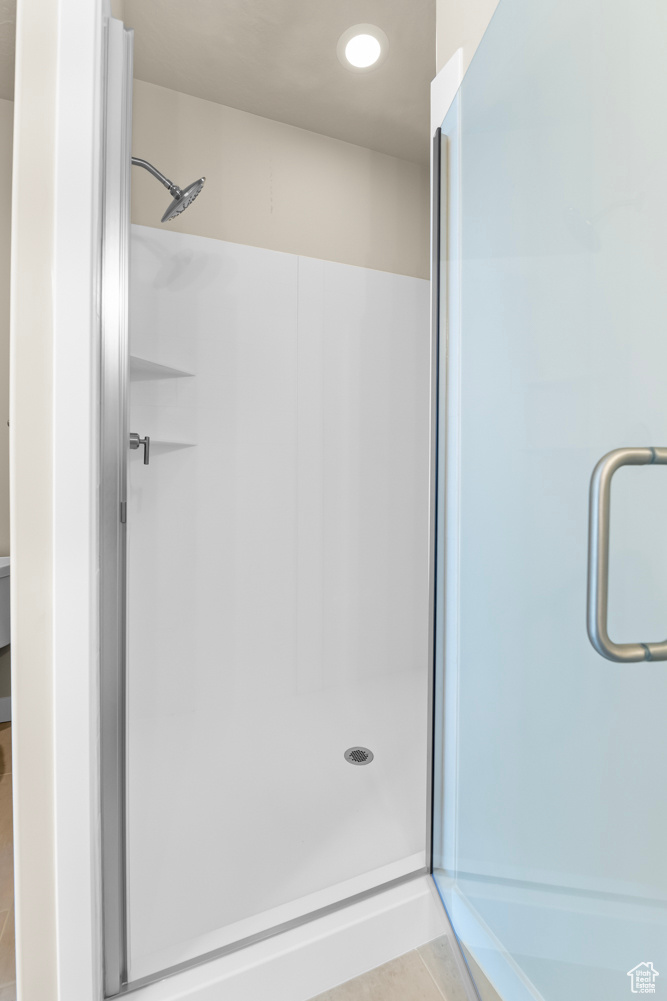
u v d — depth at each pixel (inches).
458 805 42.9
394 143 87.4
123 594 34.6
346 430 89.4
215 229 77.4
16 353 29.0
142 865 48.7
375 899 43.6
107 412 34.6
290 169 82.5
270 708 81.0
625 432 23.1
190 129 75.1
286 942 39.0
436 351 46.9
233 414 79.9
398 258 93.1
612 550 23.0
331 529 88.7
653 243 21.0
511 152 33.4
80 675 29.7
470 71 39.4
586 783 26.7
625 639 22.5
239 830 53.9
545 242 29.7
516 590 33.9
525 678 32.9
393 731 75.0
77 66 29.0
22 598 29.3
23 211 28.8
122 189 35.1
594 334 25.3
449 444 45.0
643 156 21.4
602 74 23.9
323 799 59.3
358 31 63.1
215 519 79.4
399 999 38.5
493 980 36.1
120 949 35.2
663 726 21.3
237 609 81.3
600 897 25.6
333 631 89.5
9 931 42.5
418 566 97.7
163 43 64.9
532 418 31.7
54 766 29.8
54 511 29.2
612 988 24.6
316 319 85.7
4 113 76.1
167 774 63.2
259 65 68.9
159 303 74.1
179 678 77.8
